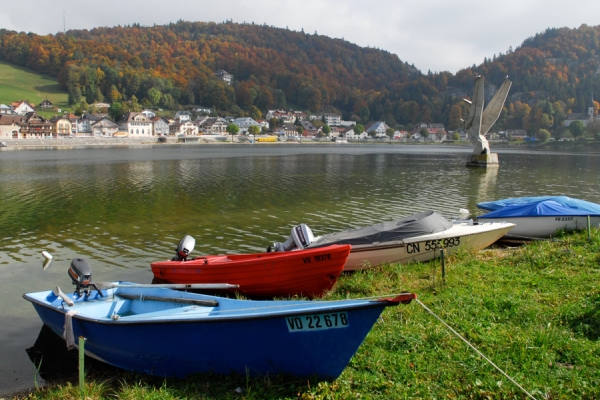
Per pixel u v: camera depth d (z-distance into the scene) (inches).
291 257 478.6
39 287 556.1
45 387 328.2
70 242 775.7
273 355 294.5
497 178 1911.9
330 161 3021.7
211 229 878.4
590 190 1510.8
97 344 346.6
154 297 384.8
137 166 2388.0
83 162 2642.7
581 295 411.2
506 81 2544.3
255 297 506.6
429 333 334.3
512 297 407.8
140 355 327.3
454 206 1157.7
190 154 3713.1
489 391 259.8
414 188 1535.4
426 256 594.2
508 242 747.4
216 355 304.7
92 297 407.8
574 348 303.7
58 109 7583.7
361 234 577.9
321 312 273.7
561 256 549.6
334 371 287.0
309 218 989.8
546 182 1753.2
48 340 408.2
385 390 268.7
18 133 5767.7
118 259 677.3
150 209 1093.8
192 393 290.4
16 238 801.6
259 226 906.7
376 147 6673.2
